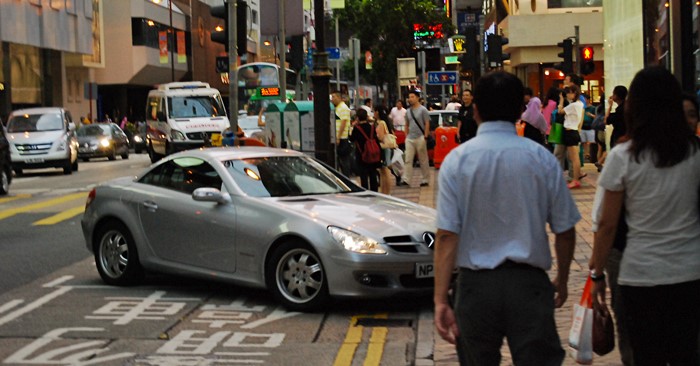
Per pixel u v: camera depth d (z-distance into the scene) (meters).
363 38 72.44
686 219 5.69
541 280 5.48
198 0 92.75
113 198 12.71
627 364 7.08
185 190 12.15
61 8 61.00
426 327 10.27
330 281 10.72
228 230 11.48
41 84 61.78
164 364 8.95
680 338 5.84
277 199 11.55
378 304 11.53
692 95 6.76
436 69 46.59
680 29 18.66
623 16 26.16
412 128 25.83
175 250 12.04
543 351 5.44
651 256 5.71
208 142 39.06
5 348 9.60
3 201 25.97
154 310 11.30
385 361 8.98
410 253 10.73
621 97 15.05
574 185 22.86
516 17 46.72
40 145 38.19
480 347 5.54
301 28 24.09
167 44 83.69
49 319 10.88
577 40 31.94
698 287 5.71
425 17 71.56
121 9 77.81
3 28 51.84
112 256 12.77
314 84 18.67
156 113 44.66
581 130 28.58
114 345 9.68
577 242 15.03
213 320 10.77
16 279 13.45
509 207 5.44
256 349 9.50
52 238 17.75
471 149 5.49
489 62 29.05
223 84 102.75
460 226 5.48
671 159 5.63
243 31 22.67
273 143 24.64
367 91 72.75
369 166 21.45
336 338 9.95
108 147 49.97
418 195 23.53
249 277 11.37
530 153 5.49
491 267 5.43
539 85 48.78
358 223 10.88
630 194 5.76
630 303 5.83
